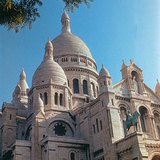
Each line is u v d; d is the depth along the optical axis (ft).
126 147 175.42
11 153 210.79
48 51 282.36
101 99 206.59
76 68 302.66
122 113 208.64
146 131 212.02
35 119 218.59
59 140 200.03
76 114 237.25
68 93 259.19
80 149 205.26
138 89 227.40
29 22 71.41
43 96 246.88
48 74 256.32
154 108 227.20
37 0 70.13
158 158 173.37
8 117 245.86
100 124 203.72
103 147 192.44
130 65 231.91
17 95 305.12
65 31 349.41
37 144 207.82
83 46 327.06
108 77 211.20
